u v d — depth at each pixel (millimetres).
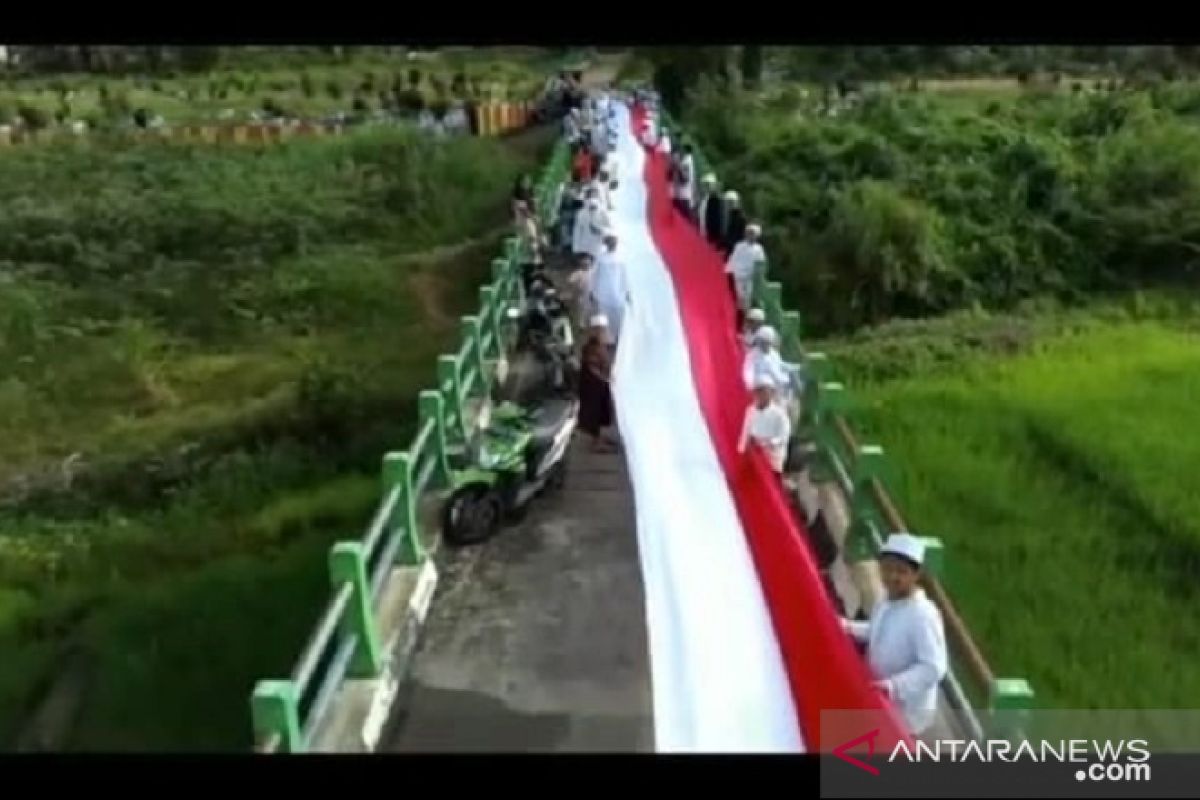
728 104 47781
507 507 13297
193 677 17547
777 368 14312
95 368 30281
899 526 10711
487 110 49656
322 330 33188
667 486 13656
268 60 63906
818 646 9547
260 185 42031
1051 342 32188
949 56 55781
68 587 21016
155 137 47188
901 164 41062
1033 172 40188
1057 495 22453
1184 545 20391
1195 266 37406
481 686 10695
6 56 59156
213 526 22875
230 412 27688
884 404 27062
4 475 25562
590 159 30172
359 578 10008
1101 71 54469
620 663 10969
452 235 40125
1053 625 18312
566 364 15578
